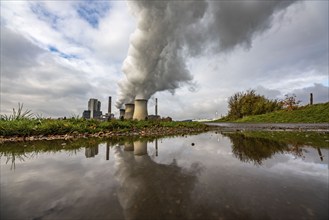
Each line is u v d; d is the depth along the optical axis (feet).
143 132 25.58
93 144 14.15
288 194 4.35
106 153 10.33
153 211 3.60
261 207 3.72
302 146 12.07
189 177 5.73
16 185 5.14
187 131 31.40
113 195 4.39
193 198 4.17
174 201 4.03
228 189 4.70
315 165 7.10
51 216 3.42
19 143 14.70
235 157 8.85
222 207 3.74
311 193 4.39
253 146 12.52
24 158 9.05
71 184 5.19
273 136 19.39
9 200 4.14
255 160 8.10
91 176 5.96
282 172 6.19
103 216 3.41
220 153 10.01
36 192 4.61
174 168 6.88
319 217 3.33
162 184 5.13
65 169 6.88
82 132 20.95
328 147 11.49
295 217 3.33
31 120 21.76
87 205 3.86
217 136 21.08
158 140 17.01
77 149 11.81
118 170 6.67
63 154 10.07
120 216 3.41
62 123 21.03
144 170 6.63
